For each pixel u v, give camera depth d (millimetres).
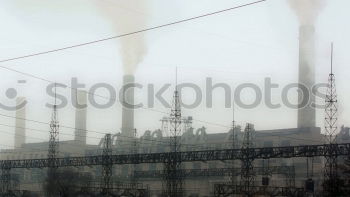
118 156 65875
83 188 70875
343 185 58469
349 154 53656
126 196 73188
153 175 84625
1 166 73562
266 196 70500
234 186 63562
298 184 87250
